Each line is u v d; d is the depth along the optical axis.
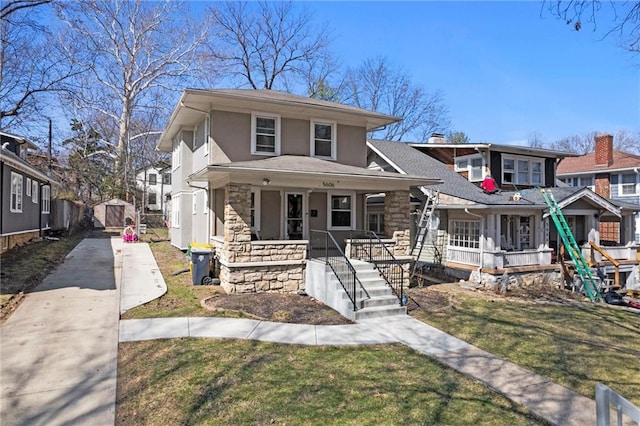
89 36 28.39
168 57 32.16
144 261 14.60
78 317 7.91
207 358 6.12
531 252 15.97
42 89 26.38
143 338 6.93
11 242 15.37
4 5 19.14
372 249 12.43
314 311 9.29
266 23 34.00
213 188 13.38
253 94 13.43
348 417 4.53
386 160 18.95
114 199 33.19
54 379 5.32
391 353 6.79
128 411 4.58
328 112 13.54
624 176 24.23
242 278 10.51
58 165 34.16
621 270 17.78
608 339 8.22
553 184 20.80
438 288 14.03
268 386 5.24
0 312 7.99
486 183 17.42
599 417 3.00
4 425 4.24
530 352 7.13
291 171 10.59
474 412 4.77
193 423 4.32
